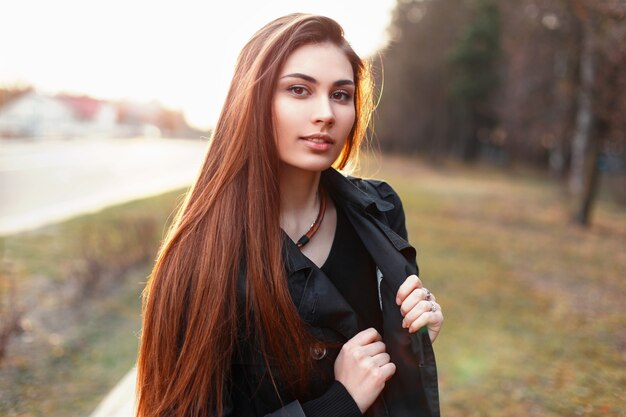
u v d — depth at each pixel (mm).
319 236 1210
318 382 1106
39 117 53344
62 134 55656
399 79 43875
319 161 1051
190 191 1107
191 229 1045
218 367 1021
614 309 6230
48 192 14688
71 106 71438
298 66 1029
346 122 1072
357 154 1396
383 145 54625
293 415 1033
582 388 3859
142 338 1075
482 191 23062
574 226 13273
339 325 1103
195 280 1019
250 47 1095
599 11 7715
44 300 5785
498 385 3986
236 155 1037
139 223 8234
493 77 37188
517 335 5250
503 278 7727
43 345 4664
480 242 10859
